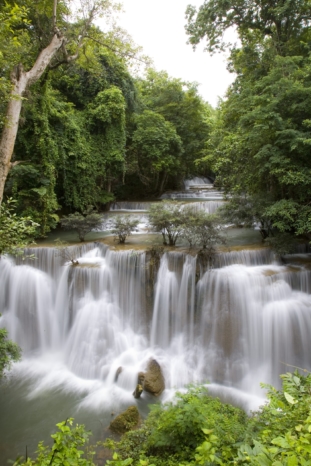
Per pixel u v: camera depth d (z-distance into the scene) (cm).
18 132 1411
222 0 1445
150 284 1097
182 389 906
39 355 1109
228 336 983
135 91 2384
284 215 1050
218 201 1903
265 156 1059
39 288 1179
